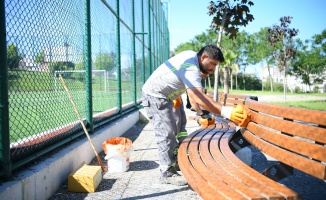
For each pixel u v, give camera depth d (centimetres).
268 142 218
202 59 290
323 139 160
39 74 339
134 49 862
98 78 802
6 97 236
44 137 325
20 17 277
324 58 5178
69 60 408
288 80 7062
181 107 397
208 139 302
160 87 309
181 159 235
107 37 605
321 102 2091
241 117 244
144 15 1080
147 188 309
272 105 205
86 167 332
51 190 289
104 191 303
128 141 394
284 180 348
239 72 6988
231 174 182
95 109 772
